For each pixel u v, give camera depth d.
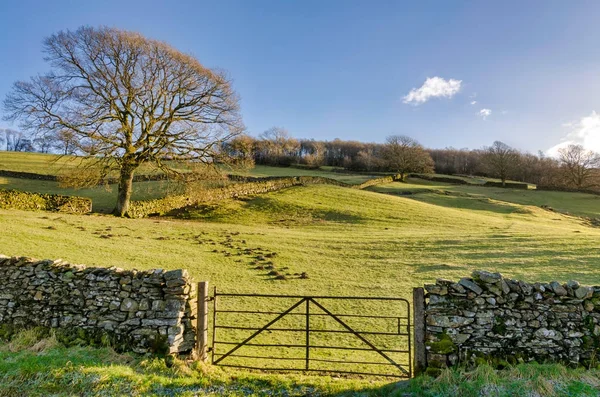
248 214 37.53
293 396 7.36
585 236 28.75
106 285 9.02
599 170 83.50
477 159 129.88
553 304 7.88
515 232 31.20
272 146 114.81
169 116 32.00
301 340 11.70
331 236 28.52
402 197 56.28
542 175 109.19
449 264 21.08
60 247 18.86
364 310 14.34
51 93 28.28
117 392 6.87
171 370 7.91
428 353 7.95
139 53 29.33
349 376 8.87
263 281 17.36
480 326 7.87
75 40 28.42
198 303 8.91
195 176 33.59
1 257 9.76
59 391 6.77
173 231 26.97
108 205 38.41
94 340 8.71
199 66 30.94
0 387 6.67
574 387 6.77
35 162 66.62
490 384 6.97
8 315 9.41
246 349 10.75
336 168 102.88
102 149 29.52
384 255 23.11
